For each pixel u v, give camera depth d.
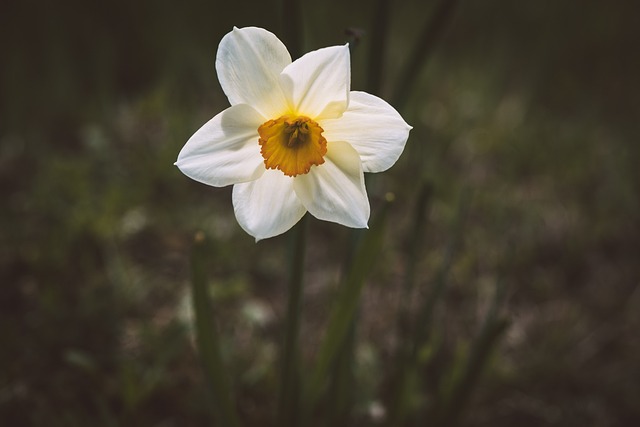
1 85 0.75
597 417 0.51
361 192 0.31
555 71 0.88
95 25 0.85
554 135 0.76
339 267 0.61
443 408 0.41
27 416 0.46
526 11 0.95
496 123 0.78
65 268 0.56
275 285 0.59
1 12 0.83
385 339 0.54
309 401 0.39
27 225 0.59
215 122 0.31
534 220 0.65
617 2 0.99
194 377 0.50
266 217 0.31
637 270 0.63
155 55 0.84
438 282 0.40
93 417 0.47
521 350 0.55
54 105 0.75
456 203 0.66
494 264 0.62
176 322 0.50
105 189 0.64
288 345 0.37
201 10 0.87
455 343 0.55
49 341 0.50
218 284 0.55
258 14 0.87
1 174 0.66
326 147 0.31
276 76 0.31
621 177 0.69
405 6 0.95
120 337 0.51
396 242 0.64
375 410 0.46
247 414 0.49
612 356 0.56
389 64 0.83
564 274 0.62
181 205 0.64
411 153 0.71
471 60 0.88
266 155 0.31
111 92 0.79
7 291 0.54
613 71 0.90
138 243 0.60
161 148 0.68
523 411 0.51
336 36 0.85
